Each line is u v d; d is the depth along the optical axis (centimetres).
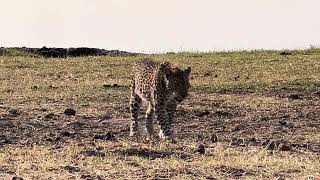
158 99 1792
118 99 2561
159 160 1447
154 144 1672
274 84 2923
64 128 1994
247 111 2325
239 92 2759
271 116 2241
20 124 2019
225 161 1455
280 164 1420
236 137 1878
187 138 1830
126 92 2752
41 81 3170
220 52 4247
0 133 1880
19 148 1603
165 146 1641
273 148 1680
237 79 3173
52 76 3369
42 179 1266
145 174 1316
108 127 2036
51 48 4912
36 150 1563
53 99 2539
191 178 1288
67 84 3041
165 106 1805
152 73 1828
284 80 3034
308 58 3772
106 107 2373
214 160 1455
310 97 2627
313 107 2409
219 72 3412
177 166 1390
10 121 2062
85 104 2431
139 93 1888
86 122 2103
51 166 1371
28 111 2252
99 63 3822
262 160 1463
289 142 1795
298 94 2675
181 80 1802
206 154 1550
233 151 1588
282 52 4072
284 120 2181
